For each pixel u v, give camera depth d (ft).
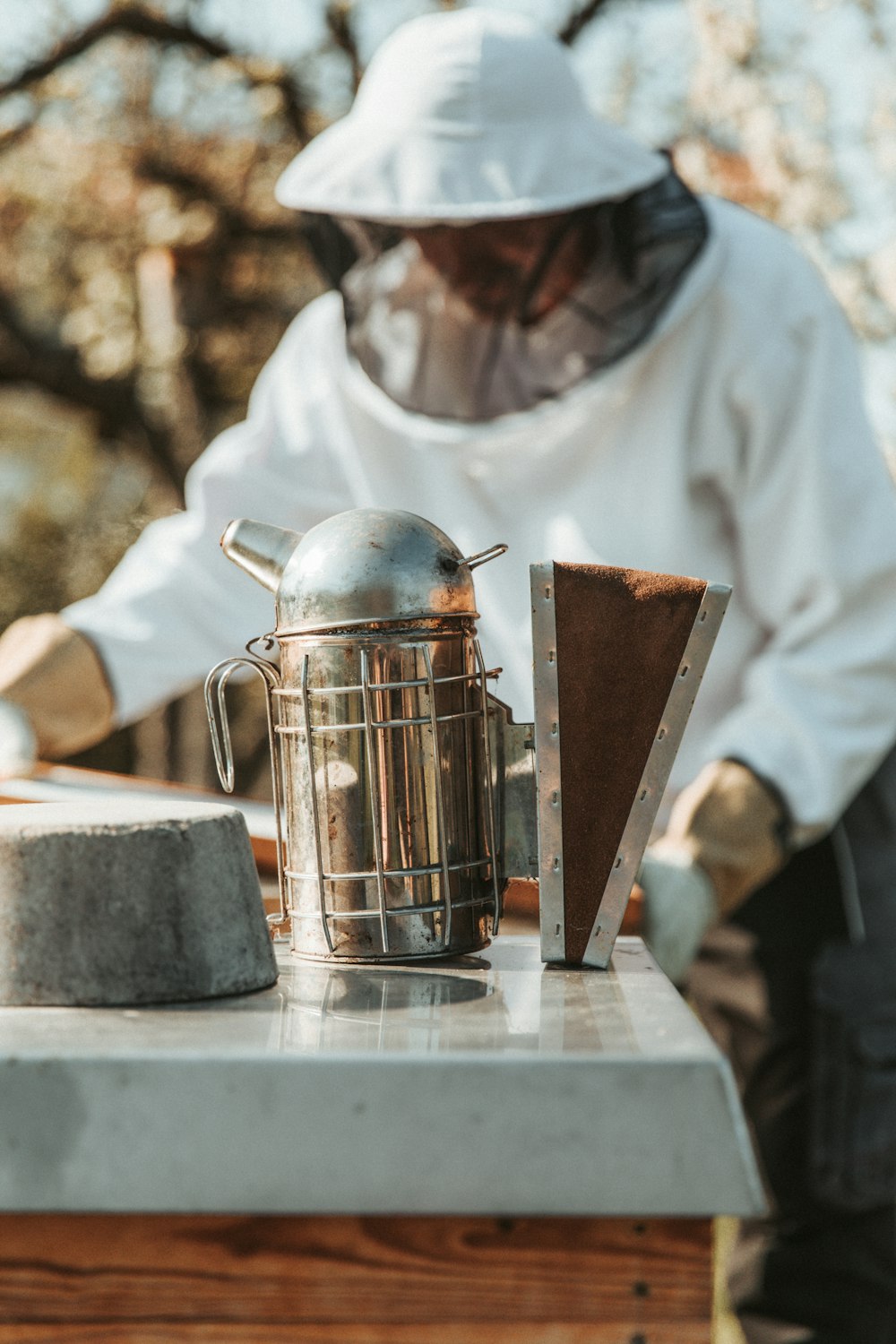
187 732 19.06
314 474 6.45
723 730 5.50
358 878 2.69
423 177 4.88
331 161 5.13
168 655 6.31
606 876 2.67
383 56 5.28
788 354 5.64
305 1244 2.02
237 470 6.43
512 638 5.84
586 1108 1.92
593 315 5.32
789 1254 6.32
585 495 5.81
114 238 18.93
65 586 26.21
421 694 2.65
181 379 18.42
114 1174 1.94
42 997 2.33
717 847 4.99
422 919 2.69
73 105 18.24
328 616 2.63
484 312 5.36
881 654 5.50
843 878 6.19
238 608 6.42
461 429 5.61
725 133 14.30
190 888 2.37
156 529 6.75
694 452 5.76
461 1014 2.23
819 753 5.27
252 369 19.36
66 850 2.34
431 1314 2.01
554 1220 2.02
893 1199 6.16
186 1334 2.01
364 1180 1.92
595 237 5.18
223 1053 1.96
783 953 6.28
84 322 19.12
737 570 5.97
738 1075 6.47
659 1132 1.92
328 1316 2.01
